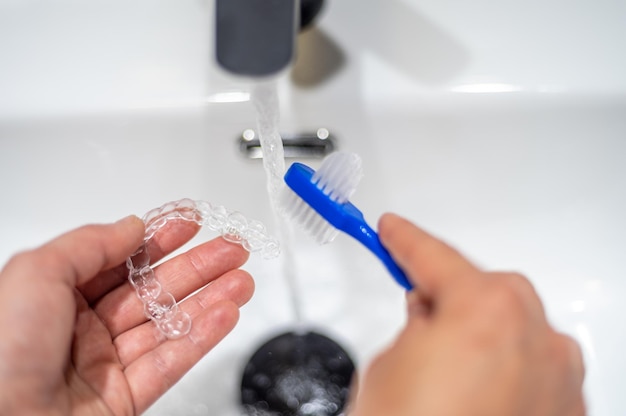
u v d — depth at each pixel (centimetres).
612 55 35
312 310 41
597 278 38
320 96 35
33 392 28
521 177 38
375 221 40
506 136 36
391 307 41
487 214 39
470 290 24
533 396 23
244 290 36
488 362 22
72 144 36
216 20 26
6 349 28
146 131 36
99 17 37
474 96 35
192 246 41
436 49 35
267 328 41
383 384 23
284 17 25
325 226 32
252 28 25
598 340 37
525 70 35
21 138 36
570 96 35
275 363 40
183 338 34
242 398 39
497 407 22
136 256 35
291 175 30
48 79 35
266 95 28
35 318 28
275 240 37
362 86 35
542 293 39
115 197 39
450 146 37
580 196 38
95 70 36
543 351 24
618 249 38
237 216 36
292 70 35
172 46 36
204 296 36
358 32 36
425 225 40
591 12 36
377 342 40
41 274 29
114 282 35
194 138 36
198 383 40
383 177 38
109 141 36
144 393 34
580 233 38
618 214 38
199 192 39
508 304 23
